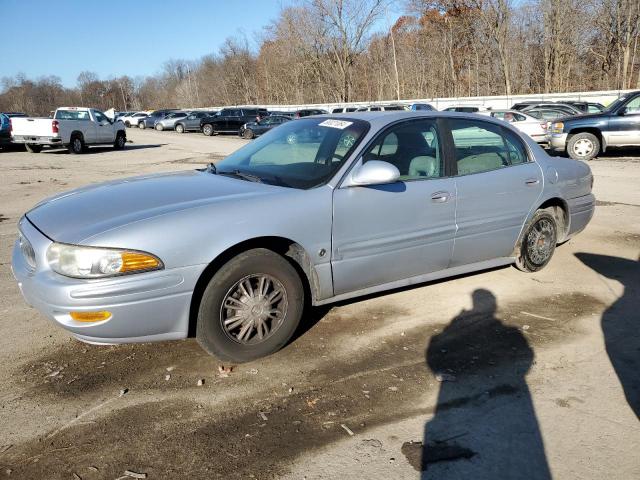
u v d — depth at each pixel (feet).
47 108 350.02
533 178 15.23
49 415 9.18
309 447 8.34
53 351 11.46
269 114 114.52
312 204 11.07
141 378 10.36
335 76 165.68
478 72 155.63
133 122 161.68
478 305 13.92
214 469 7.86
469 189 13.64
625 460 8.05
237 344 10.55
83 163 53.93
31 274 10.14
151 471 7.81
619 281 15.76
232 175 12.71
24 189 35.83
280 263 10.73
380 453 8.20
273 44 188.65
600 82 133.90
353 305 13.85
